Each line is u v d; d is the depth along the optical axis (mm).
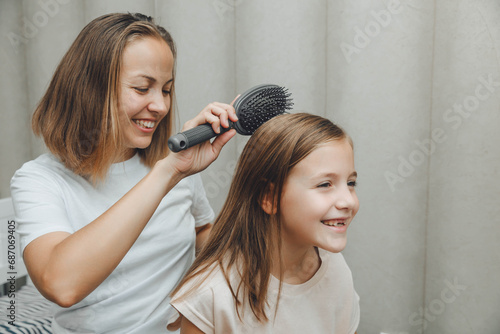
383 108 1131
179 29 1218
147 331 644
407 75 1103
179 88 1241
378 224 1187
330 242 452
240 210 509
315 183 447
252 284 491
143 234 631
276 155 469
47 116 613
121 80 571
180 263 692
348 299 559
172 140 455
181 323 520
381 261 1200
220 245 517
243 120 521
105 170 609
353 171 470
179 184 694
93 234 468
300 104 1179
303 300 520
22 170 594
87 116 591
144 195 489
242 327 490
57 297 457
